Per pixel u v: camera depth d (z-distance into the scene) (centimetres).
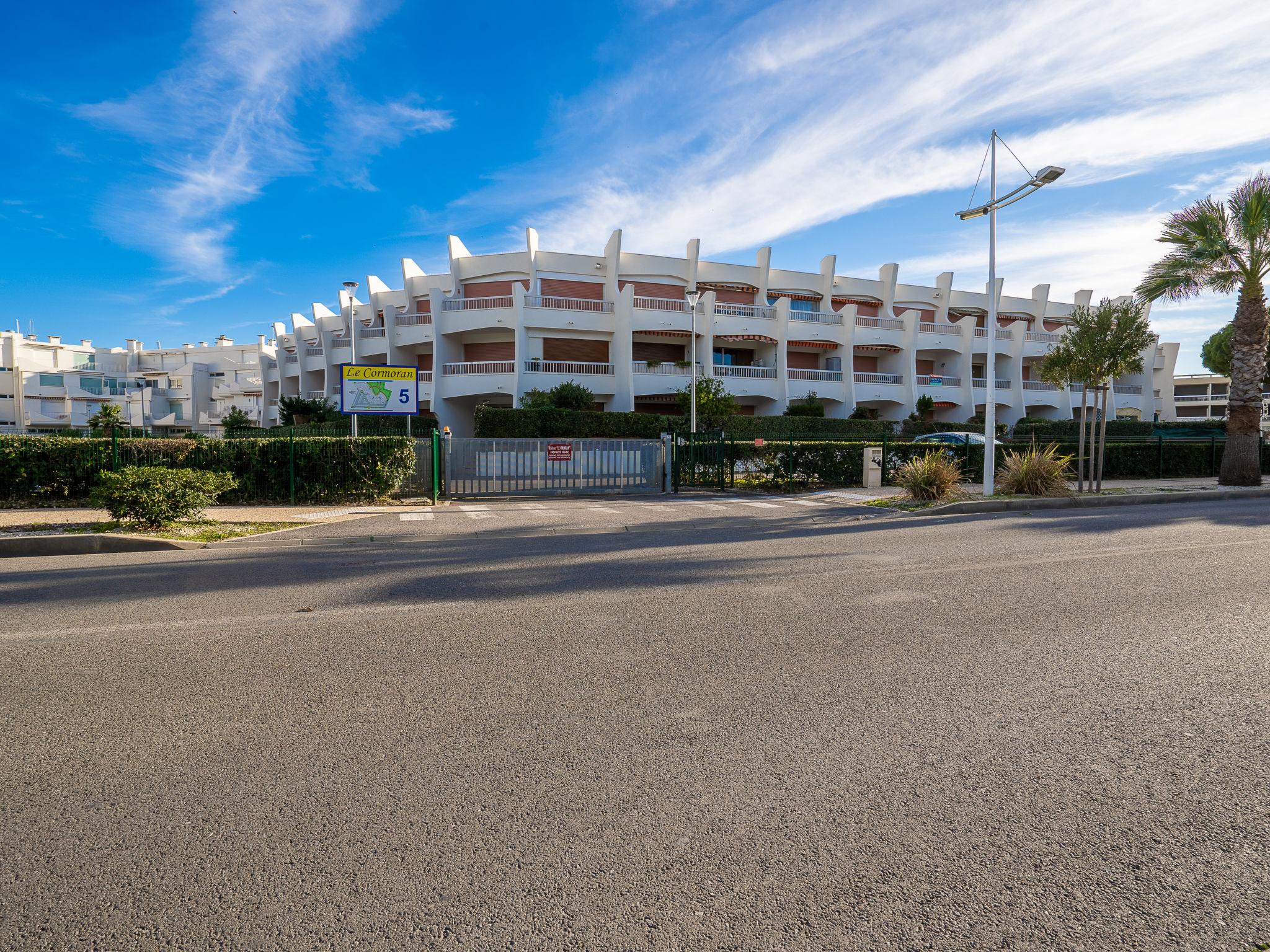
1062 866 234
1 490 1366
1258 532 971
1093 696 380
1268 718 351
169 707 372
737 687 396
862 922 207
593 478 1775
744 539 997
